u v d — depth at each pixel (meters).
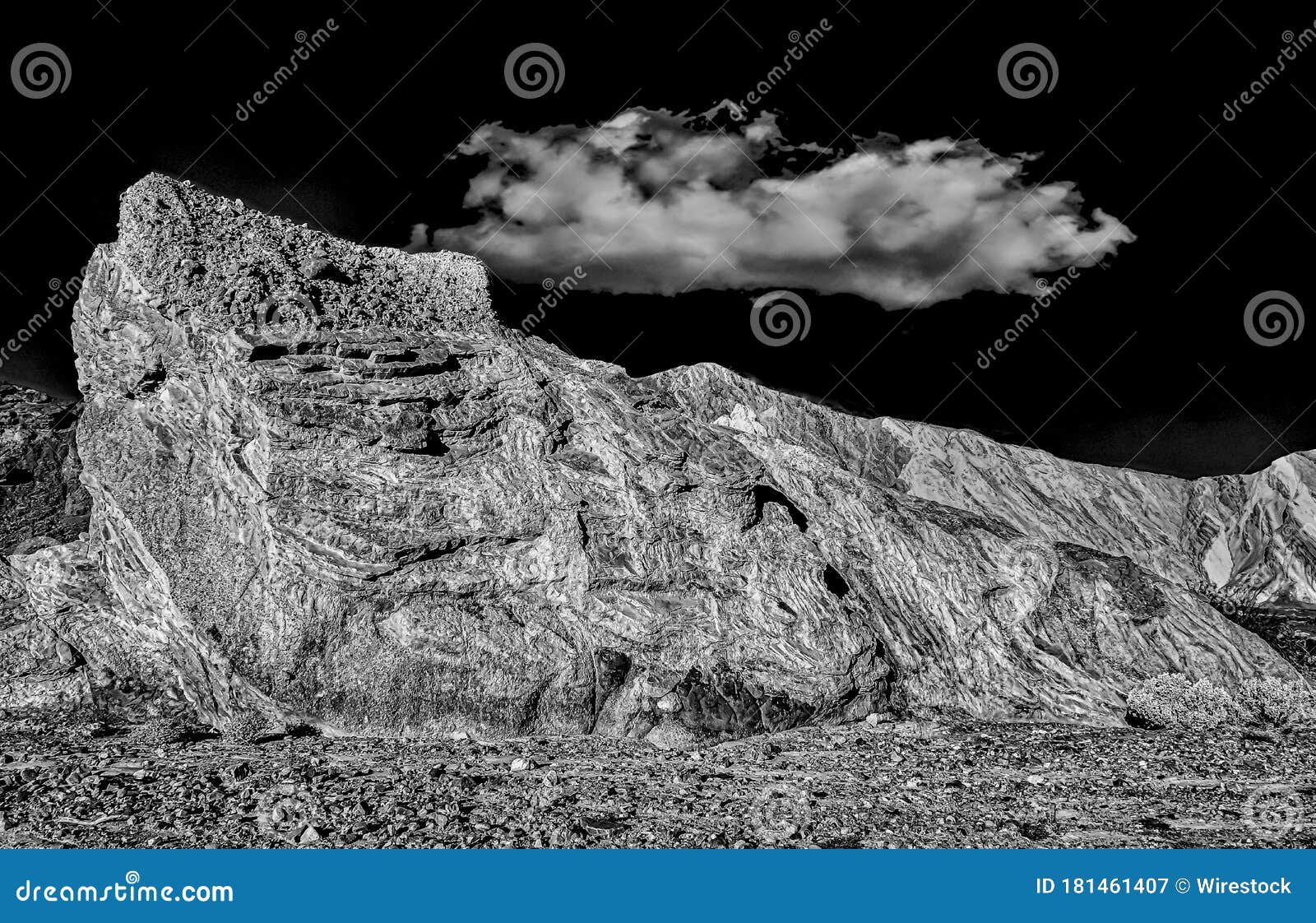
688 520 22.44
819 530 25.08
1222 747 19.73
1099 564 26.66
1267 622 35.03
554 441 22.58
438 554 20.94
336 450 21.08
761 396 41.16
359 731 19.84
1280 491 43.81
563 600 21.38
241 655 20.34
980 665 23.81
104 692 22.80
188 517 21.80
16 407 33.00
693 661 21.12
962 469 41.62
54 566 24.20
